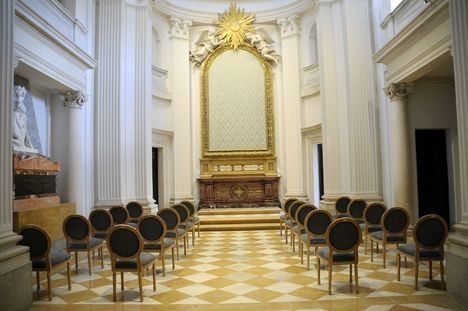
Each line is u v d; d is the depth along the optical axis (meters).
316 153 11.92
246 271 5.50
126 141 8.98
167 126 11.59
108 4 8.91
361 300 4.09
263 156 12.37
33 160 6.09
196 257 6.54
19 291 3.79
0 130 3.81
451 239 4.18
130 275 5.40
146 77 9.48
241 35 12.48
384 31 8.23
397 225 5.39
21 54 5.51
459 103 4.19
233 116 12.48
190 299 4.27
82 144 7.91
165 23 11.76
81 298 4.34
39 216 5.82
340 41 9.47
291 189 11.89
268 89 12.46
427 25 5.97
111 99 8.70
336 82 9.52
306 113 11.87
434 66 6.38
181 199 11.69
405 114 7.59
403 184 7.54
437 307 3.81
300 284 4.77
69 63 7.17
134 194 9.08
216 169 12.40
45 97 7.52
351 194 8.95
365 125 8.87
